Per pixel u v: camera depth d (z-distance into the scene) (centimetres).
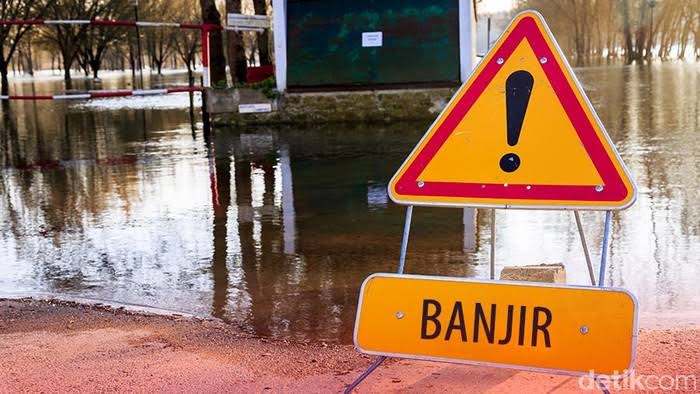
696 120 1567
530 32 360
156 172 1159
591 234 716
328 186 993
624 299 340
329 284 589
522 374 394
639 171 1006
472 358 357
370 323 370
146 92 1697
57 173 1185
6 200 980
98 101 3281
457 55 1786
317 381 396
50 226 826
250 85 1812
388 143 1378
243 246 714
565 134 358
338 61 1803
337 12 1791
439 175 372
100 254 705
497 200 367
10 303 556
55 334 483
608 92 2544
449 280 361
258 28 1888
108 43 6781
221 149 1395
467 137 369
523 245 688
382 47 1789
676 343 433
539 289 350
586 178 356
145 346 457
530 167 362
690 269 596
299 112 1808
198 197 954
